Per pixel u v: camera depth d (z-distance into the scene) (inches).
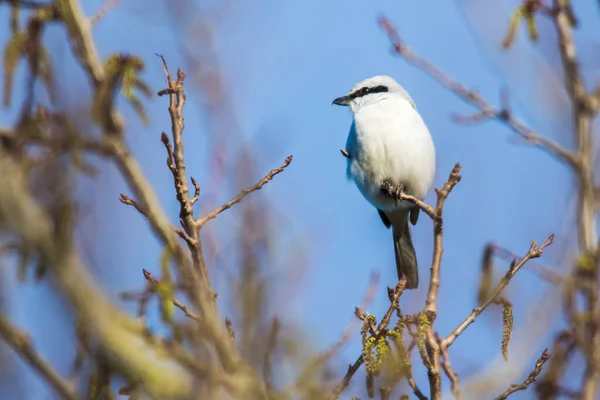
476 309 339.0
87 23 270.7
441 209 339.0
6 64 253.9
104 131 254.5
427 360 304.8
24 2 265.9
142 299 251.9
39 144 229.1
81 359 232.2
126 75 277.4
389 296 315.9
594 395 396.2
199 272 306.7
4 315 227.5
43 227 173.6
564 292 440.1
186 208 314.3
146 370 204.8
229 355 245.0
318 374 300.4
